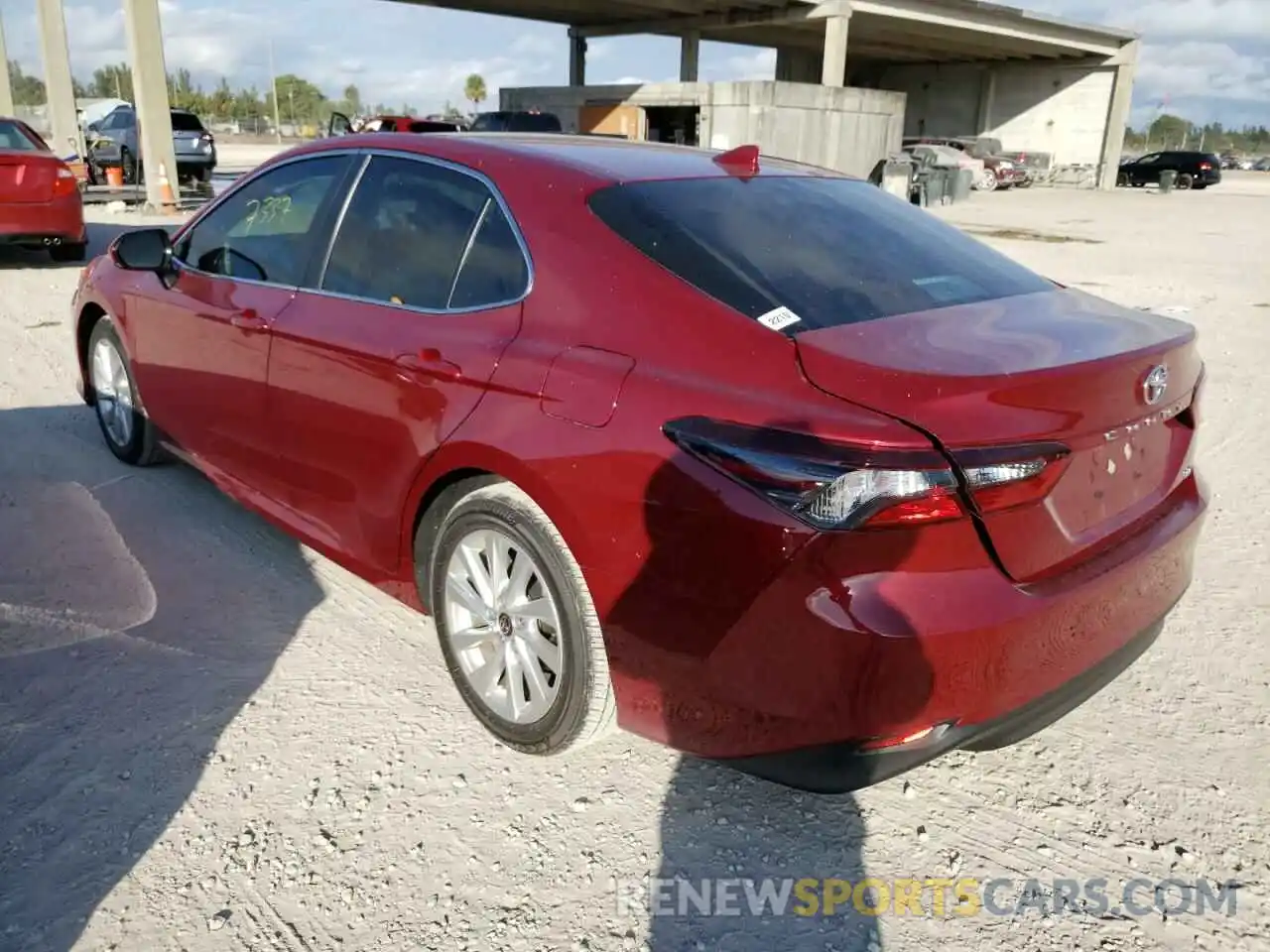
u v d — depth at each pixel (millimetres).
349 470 3408
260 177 4121
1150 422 2752
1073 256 16562
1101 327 2807
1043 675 2479
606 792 2885
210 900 2449
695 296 2643
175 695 3244
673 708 2598
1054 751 3135
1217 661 3660
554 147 3361
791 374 2402
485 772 2947
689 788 2916
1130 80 43156
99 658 3430
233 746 3010
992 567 2355
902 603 2238
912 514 2211
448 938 2373
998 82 47781
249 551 4266
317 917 2414
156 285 4473
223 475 4230
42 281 10492
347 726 3127
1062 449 2391
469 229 3162
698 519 2383
